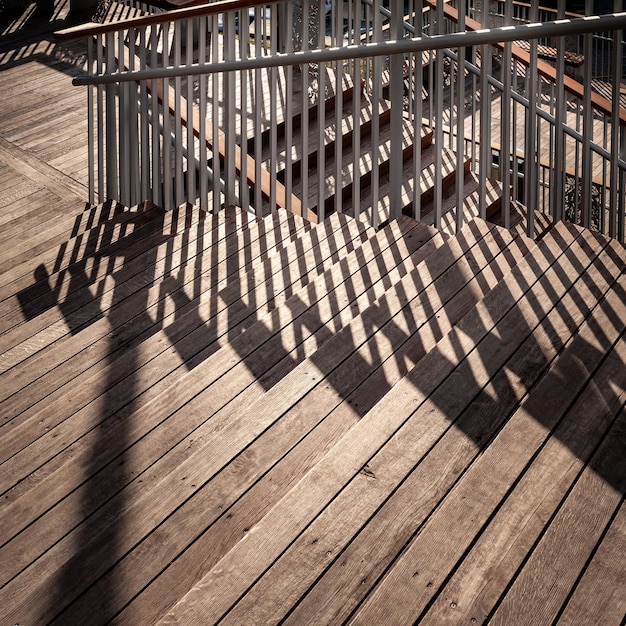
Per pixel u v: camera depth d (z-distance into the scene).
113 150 5.81
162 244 4.83
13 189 6.46
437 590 1.96
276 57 4.40
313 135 6.03
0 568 2.42
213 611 1.98
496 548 2.05
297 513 2.21
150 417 2.95
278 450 2.59
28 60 9.17
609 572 1.96
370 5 6.25
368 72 6.50
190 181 5.39
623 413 2.41
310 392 2.80
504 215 3.75
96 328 4.04
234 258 4.55
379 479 2.29
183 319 3.76
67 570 2.25
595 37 11.86
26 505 2.63
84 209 6.04
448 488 2.26
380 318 3.17
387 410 2.53
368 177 5.61
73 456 2.97
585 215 3.54
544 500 2.16
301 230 4.70
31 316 4.55
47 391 3.62
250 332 3.36
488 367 2.68
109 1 10.31
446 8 5.79
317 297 3.57
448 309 3.19
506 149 3.64
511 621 1.88
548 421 2.40
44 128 7.57
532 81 3.52
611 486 2.19
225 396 3.03
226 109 4.93
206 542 2.31
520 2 12.34
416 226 4.04
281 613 1.97
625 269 3.11
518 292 3.03
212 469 2.53
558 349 2.73
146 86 5.52
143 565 2.25
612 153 3.35
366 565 2.06
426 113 9.25
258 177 5.00
